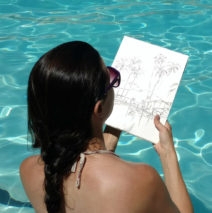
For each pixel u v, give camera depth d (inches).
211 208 103.3
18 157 118.6
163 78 77.4
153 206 44.2
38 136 46.0
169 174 61.1
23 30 187.6
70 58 41.8
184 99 143.9
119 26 190.4
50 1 218.2
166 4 214.7
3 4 214.2
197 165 117.2
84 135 43.9
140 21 195.0
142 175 43.8
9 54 168.4
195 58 165.6
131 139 129.4
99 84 42.4
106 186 42.6
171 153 64.6
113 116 74.9
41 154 46.2
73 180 44.5
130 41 81.6
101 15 202.2
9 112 136.9
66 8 211.2
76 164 44.5
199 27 188.4
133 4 215.3
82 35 182.5
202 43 175.5
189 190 109.1
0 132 128.3
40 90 42.5
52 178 44.4
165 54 79.1
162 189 45.1
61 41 177.5
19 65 161.0
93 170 43.7
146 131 72.4
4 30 187.6
